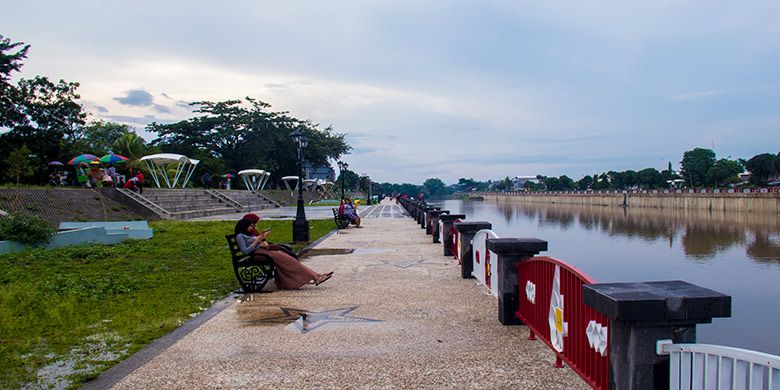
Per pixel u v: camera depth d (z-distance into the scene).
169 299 8.27
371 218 32.97
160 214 30.83
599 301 3.22
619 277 22.58
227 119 73.06
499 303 6.67
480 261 9.28
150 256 13.59
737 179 93.56
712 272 23.44
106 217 27.00
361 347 5.71
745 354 2.62
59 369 5.07
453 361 5.18
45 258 12.75
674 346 3.04
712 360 2.86
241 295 8.60
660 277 22.27
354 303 7.92
